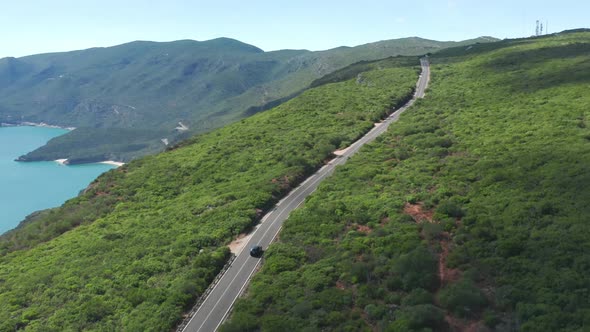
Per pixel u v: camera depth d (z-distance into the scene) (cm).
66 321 4447
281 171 7338
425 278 3816
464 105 8981
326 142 8406
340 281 4156
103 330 4244
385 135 8288
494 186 5209
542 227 4225
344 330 3462
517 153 6053
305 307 3762
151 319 4244
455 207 4816
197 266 5028
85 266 5478
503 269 3753
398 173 6306
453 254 4075
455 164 6125
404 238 4475
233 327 3731
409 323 3312
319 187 6419
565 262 3662
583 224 4084
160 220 6512
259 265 4988
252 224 5969
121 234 6244
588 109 7194
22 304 4912
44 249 6356
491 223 4450
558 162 5491
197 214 6512
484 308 3431
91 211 7419
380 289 3853
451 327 3338
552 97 8212
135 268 5191
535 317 3164
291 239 5109
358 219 5166
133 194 7812
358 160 7181
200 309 4359
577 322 3052
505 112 7950
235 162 8312
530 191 4922
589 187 4688
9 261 6194
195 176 8044
